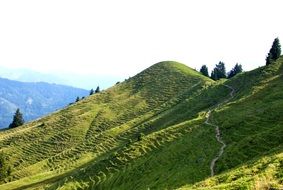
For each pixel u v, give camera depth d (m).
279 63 170.00
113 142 187.88
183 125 129.12
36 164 188.62
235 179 46.91
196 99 198.62
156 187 85.69
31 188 141.88
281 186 36.72
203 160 87.94
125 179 105.50
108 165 122.38
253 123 101.69
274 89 134.12
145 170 103.81
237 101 137.12
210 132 109.06
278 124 94.31
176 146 109.25
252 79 180.00
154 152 114.88
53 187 126.88
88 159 172.38
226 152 86.31
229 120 113.69
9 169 180.25
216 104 171.62
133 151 123.50
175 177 85.81
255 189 37.47
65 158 188.88
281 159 48.28
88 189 113.06
